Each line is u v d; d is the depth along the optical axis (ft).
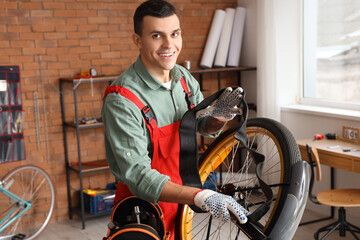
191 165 5.50
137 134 5.19
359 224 14.15
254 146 16.89
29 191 15.37
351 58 15.02
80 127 14.67
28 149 15.23
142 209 5.57
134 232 5.10
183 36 17.49
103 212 15.35
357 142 13.51
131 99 5.35
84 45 15.71
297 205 4.64
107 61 16.15
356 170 12.17
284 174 4.92
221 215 4.30
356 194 12.38
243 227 4.70
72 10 15.39
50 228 15.24
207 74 18.04
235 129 5.98
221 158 6.29
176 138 5.70
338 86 15.58
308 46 16.47
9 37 14.58
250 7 17.72
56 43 15.28
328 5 15.56
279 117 16.43
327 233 12.70
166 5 5.10
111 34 16.11
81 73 15.34
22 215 15.31
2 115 14.70
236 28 17.80
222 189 6.00
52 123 15.48
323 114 14.85
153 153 5.55
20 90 14.92
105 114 5.39
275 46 16.10
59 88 15.47
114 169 5.79
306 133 15.70
